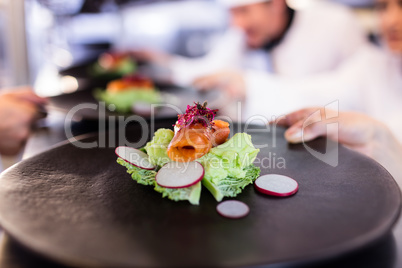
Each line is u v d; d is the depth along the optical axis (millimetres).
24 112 542
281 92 882
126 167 357
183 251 253
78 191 322
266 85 899
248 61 933
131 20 986
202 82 883
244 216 291
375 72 833
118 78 840
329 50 860
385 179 326
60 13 934
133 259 245
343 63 856
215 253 251
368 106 851
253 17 896
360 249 255
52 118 578
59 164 363
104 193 322
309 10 858
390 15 790
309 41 870
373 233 263
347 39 842
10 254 270
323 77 874
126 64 887
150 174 338
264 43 909
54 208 296
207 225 282
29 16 897
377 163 354
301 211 296
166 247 257
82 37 969
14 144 520
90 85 765
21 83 919
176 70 992
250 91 893
